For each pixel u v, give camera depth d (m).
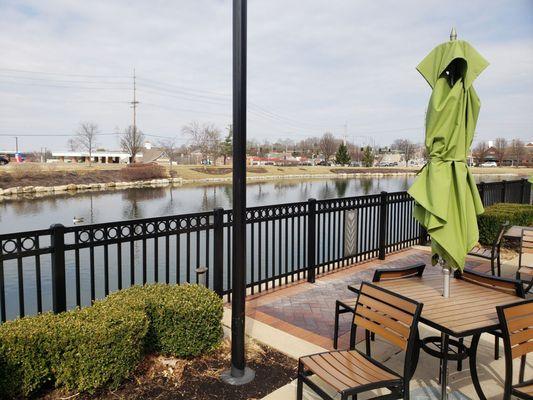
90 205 26.66
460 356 2.90
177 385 3.07
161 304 3.35
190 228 4.42
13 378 2.68
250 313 4.65
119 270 3.87
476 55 2.84
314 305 4.91
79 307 3.35
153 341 3.37
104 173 45.44
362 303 2.95
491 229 7.65
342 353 2.83
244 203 3.10
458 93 2.81
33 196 32.00
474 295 3.30
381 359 3.57
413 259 7.21
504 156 87.94
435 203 2.82
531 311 2.50
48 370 2.81
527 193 13.98
